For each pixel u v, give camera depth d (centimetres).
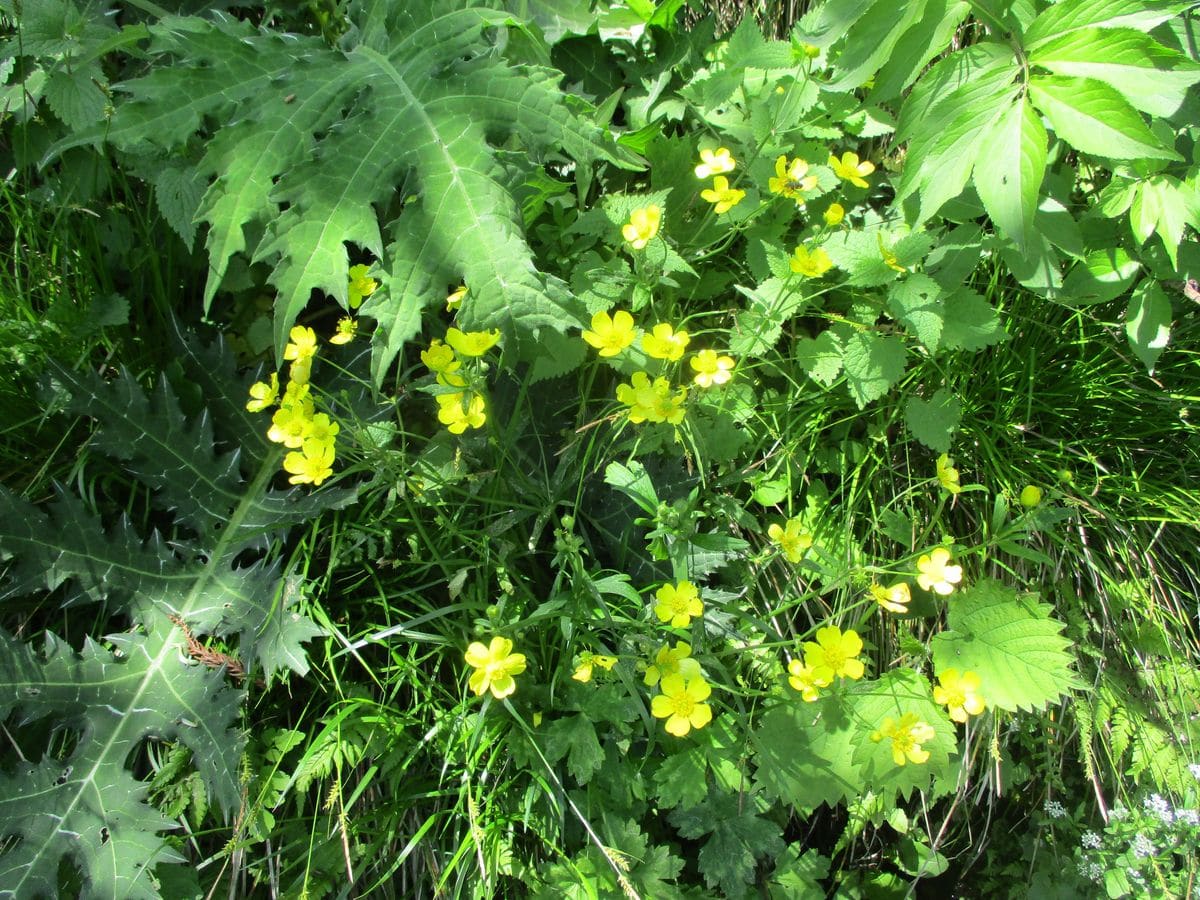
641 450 52
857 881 55
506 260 43
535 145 46
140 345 56
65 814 44
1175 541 61
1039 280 52
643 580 52
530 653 49
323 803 49
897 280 51
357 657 48
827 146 62
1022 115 40
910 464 60
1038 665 51
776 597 56
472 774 48
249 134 46
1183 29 48
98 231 55
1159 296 52
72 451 54
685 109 61
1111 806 58
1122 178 50
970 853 58
